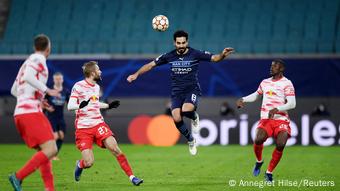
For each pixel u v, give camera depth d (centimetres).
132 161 5847
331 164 5519
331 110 8919
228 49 4109
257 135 4053
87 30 10356
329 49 9369
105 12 10588
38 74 3117
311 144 7850
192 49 4234
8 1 10775
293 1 10419
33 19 10544
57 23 10475
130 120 8269
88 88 3866
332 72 8925
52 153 3167
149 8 10600
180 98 4284
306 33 10019
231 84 9012
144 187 3916
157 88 9006
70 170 5012
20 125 3177
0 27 10556
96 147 7669
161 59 4256
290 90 3991
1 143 8288
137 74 4259
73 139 8244
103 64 9056
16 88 3250
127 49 9762
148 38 10194
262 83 4103
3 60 9106
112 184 4088
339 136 7806
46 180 3238
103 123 3906
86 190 3791
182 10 10512
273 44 9512
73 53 9769
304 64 8969
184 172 4869
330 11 10219
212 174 4719
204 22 10312
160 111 9231
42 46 3192
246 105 9069
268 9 10388
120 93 9031
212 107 9044
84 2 10731
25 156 6412
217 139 8000
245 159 6028
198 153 6769
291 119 7888
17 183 3138
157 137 8162
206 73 9044
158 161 5841
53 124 5888
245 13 10388
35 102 3167
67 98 5916
